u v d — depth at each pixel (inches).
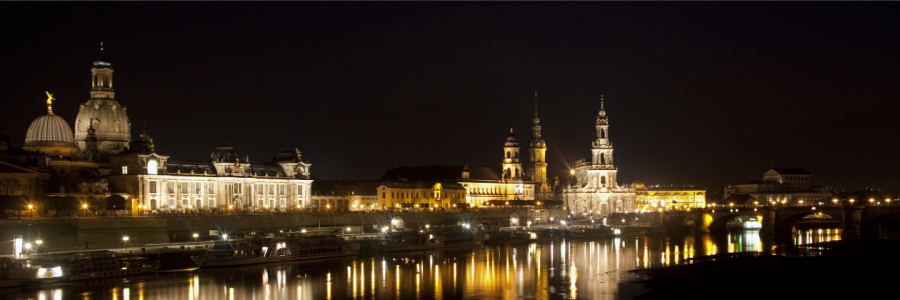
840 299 5201.8
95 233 7185.0
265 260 7042.3
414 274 6422.2
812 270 6486.2
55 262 5733.3
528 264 7160.4
